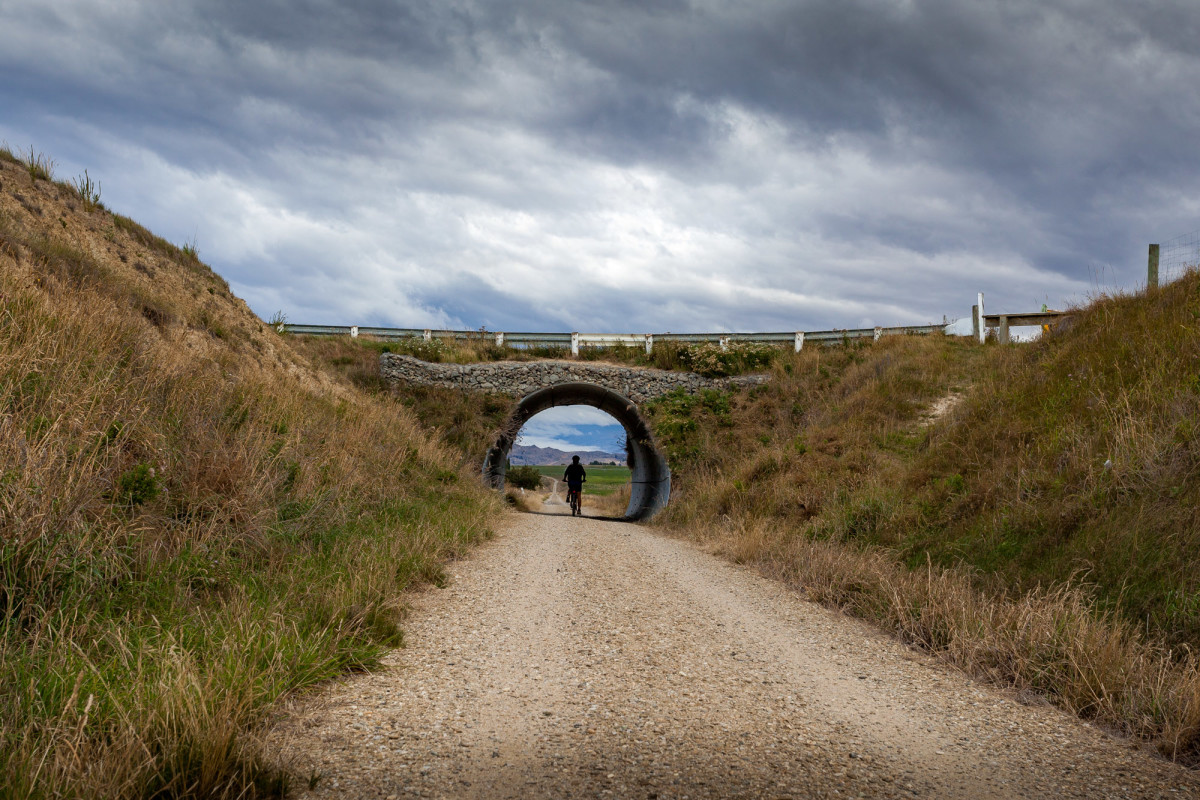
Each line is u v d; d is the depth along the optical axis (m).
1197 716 3.62
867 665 5.03
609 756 3.12
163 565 5.00
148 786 2.42
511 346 25.52
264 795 2.53
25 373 5.75
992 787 3.00
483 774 2.85
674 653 5.05
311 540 7.11
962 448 11.33
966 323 23.86
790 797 2.77
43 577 4.08
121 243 14.18
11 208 11.49
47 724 2.65
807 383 22.02
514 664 4.56
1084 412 9.62
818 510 12.26
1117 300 13.47
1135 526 6.52
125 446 6.19
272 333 17.47
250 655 3.77
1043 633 5.00
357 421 13.34
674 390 23.02
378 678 4.09
